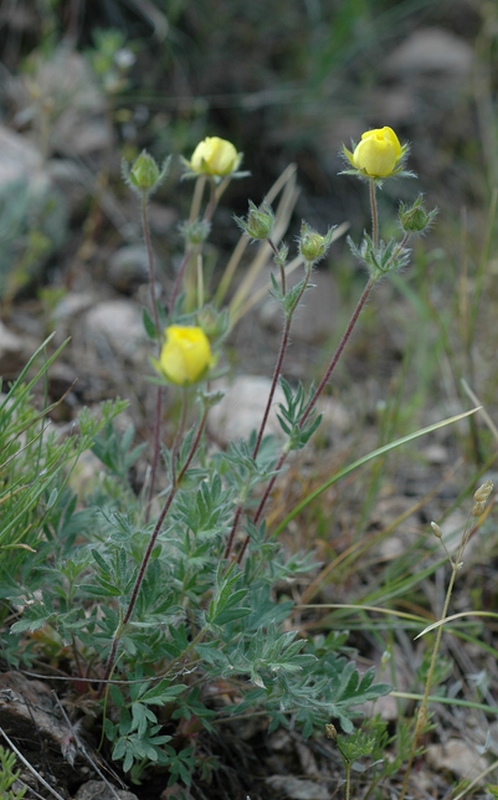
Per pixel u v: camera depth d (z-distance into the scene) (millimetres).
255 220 609
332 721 681
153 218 1011
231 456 613
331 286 1047
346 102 1278
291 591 726
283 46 1263
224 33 1211
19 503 621
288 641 599
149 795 627
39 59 982
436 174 1248
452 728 698
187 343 552
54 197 883
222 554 642
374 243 610
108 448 677
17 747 609
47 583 629
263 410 815
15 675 628
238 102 1168
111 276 927
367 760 674
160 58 1137
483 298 975
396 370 937
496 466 812
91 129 1010
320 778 662
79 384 797
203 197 1086
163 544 622
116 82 920
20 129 969
